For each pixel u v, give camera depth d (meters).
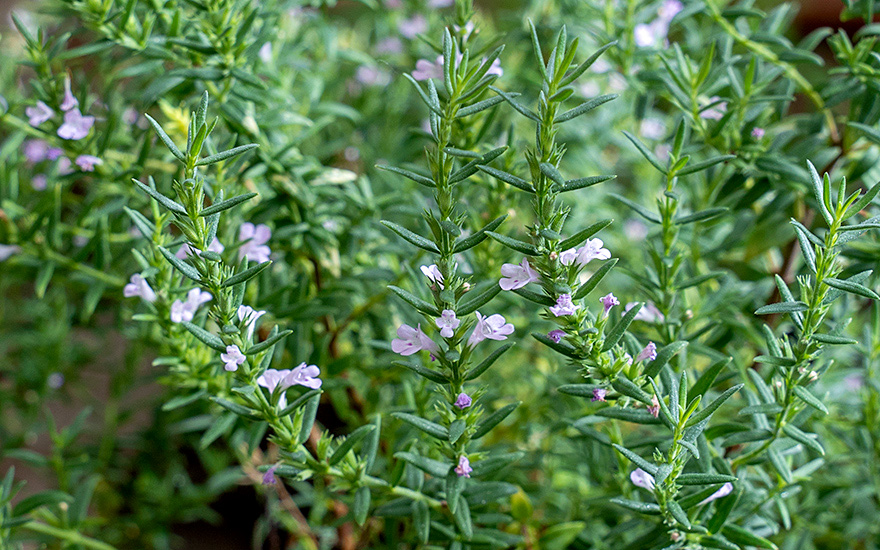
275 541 0.56
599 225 0.35
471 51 0.44
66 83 0.45
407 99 0.70
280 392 0.38
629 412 0.38
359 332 0.51
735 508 0.41
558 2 0.57
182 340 0.42
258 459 0.59
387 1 0.68
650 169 0.64
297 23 0.60
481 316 0.36
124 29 0.44
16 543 0.49
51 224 0.48
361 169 0.67
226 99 0.46
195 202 0.35
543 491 0.49
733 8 0.47
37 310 0.62
